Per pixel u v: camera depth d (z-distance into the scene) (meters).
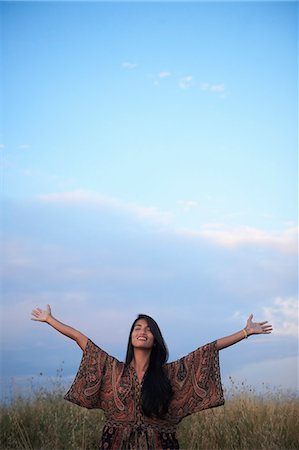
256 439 4.38
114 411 3.12
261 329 3.27
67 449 4.29
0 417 4.78
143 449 3.03
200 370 3.19
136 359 3.17
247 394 5.19
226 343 3.27
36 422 4.73
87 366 3.17
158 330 3.16
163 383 3.09
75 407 4.97
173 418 3.12
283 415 4.80
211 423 4.64
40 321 3.22
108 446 3.06
